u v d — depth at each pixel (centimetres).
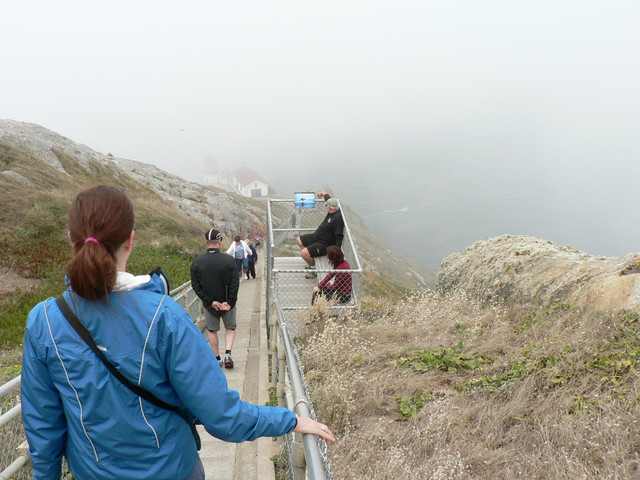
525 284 783
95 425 153
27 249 1847
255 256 2383
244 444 523
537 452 353
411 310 796
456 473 340
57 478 172
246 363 827
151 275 168
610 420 352
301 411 219
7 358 1030
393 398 476
